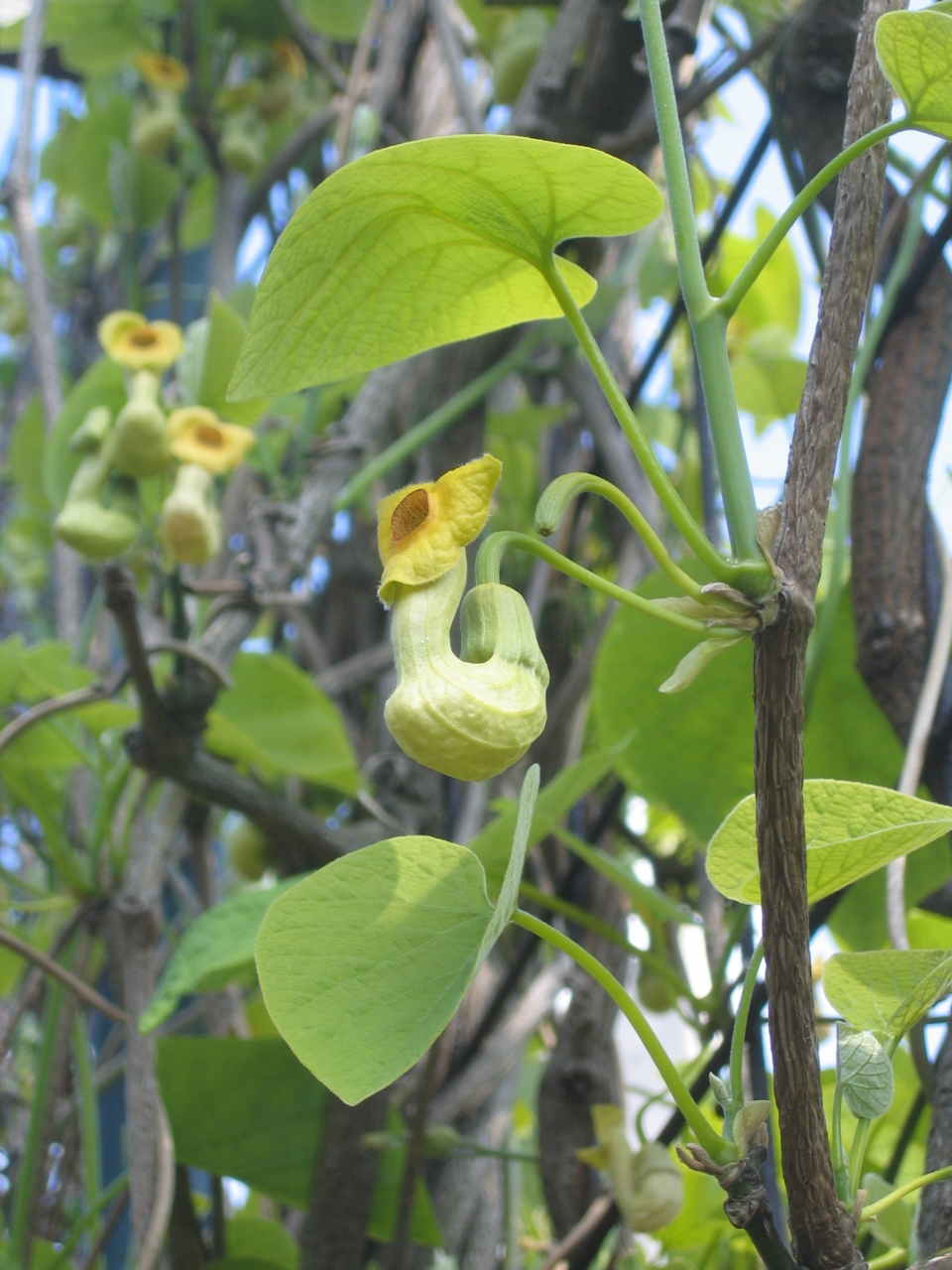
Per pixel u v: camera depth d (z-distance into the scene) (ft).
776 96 1.84
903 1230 1.36
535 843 1.69
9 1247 1.92
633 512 1.09
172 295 3.05
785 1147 1.06
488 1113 2.13
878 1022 1.20
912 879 1.75
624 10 2.17
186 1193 1.79
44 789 2.11
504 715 1.08
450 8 3.08
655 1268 1.85
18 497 3.37
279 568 2.03
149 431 1.84
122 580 1.60
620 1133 1.67
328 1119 1.78
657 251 2.96
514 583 2.65
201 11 3.06
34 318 2.42
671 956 2.39
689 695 1.85
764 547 1.07
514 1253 2.13
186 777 1.82
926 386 1.63
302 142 3.08
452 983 1.11
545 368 2.62
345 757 2.08
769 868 1.07
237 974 1.66
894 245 1.78
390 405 2.29
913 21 1.06
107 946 2.05
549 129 2.35
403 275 1.22
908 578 1.57
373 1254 1.95
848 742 1.86
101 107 3.17
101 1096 2.62
